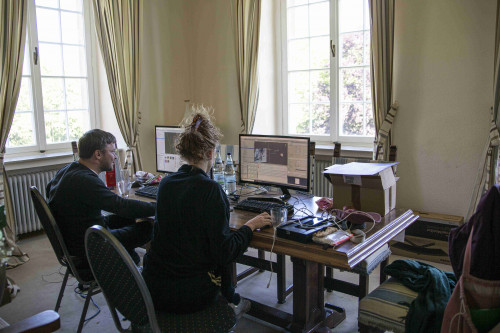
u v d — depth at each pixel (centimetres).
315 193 399
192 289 160
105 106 432
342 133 404
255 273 312
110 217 256
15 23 333
